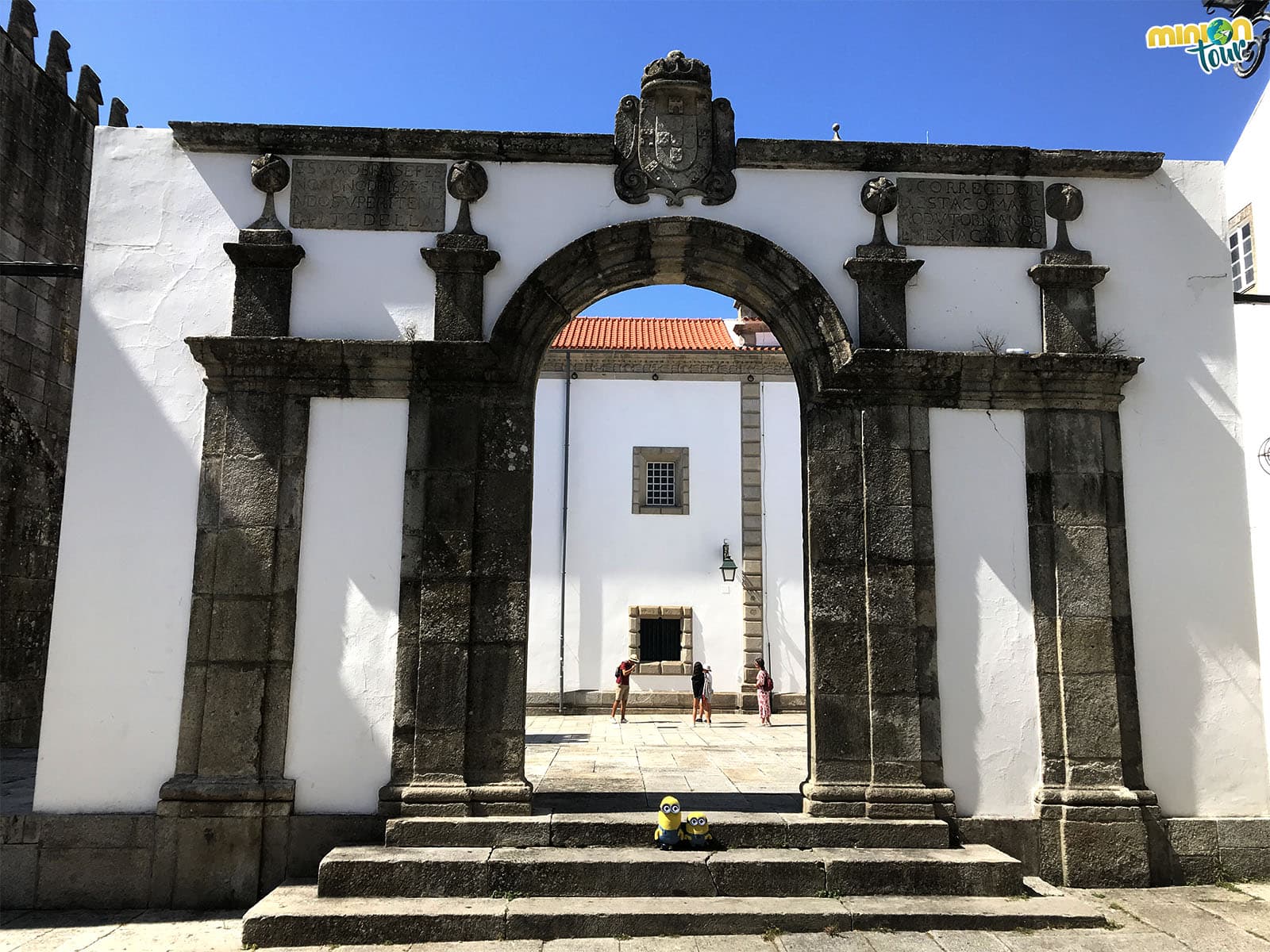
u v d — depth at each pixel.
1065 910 6.07
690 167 7.64
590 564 19.05
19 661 10.99
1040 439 7.44
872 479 7.31
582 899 6.17
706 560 19.19
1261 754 7.22
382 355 7.16
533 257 7.49
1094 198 7.85
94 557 6.97
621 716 17.50
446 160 7.60
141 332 7.27
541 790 8.06
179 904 6.56
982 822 6.90
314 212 7.48
